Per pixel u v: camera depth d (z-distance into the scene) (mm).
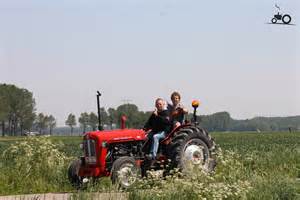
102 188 13742
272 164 19781
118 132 16250
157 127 16562
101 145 15836
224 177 14547
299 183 14523
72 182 16047
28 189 15531
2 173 16109
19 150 17656
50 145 17578
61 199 13414
